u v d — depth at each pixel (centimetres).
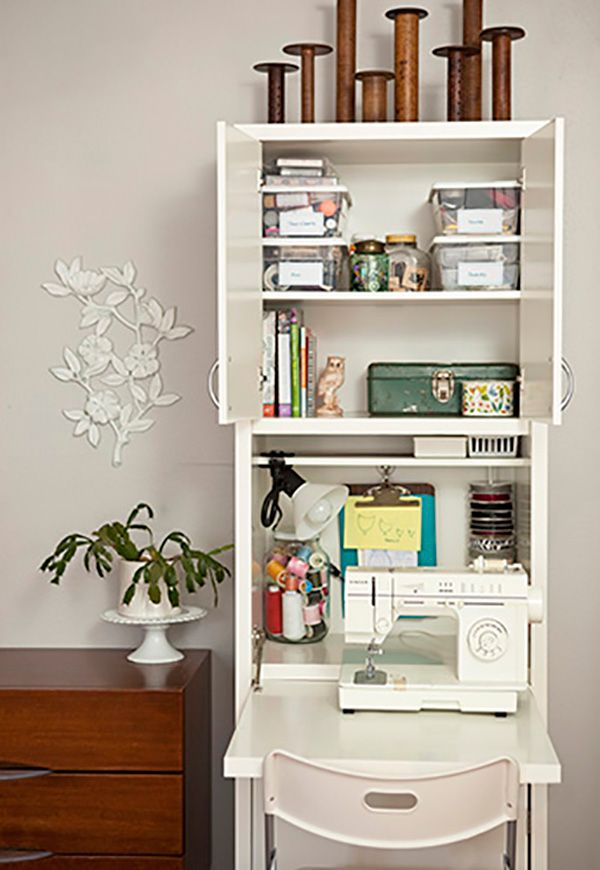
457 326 310
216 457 319
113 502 321
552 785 317
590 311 312
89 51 317
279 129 273
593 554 315
